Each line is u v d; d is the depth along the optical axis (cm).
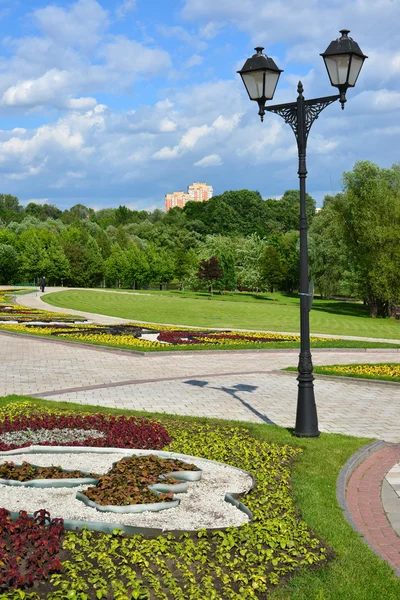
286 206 14125
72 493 736
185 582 539
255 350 2358
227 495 730
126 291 7931
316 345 2477
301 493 775
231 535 624
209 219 13338
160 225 12569
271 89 1066
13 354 2170
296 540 631
